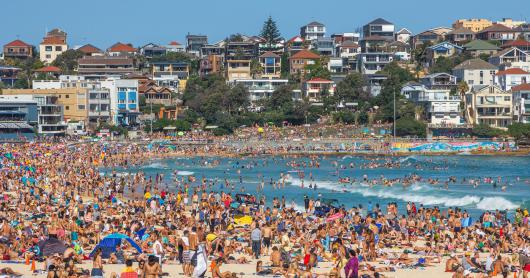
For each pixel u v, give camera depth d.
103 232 107.19
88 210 123.00
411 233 115.38
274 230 107.81
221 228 113.56
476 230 113.06
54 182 175.88
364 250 93.38
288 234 105.19
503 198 175.75
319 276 77.88
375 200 176.12
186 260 79.06
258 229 92.56
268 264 87.19
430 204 168.88
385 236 110.75
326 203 153.25
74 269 73.94
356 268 72.06
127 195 175.62
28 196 143.62
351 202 172.88
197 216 122.38
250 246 97.62
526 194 186.88
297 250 96.00
